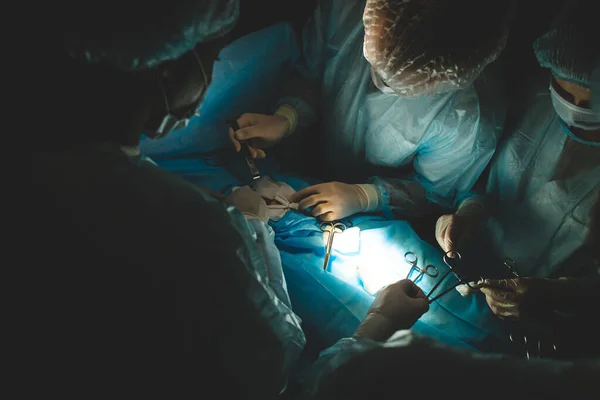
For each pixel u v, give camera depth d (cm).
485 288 164
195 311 73
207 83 98
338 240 177
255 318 78
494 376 62
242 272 79
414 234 191
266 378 79
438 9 144
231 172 204
